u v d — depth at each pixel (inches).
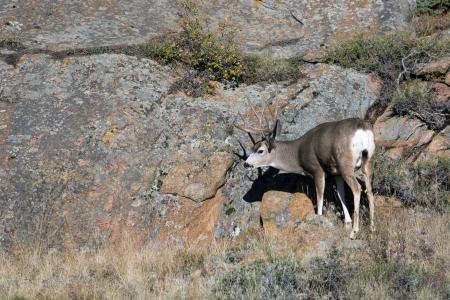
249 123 1659.7
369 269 1200.2
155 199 1526.8
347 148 1360.7
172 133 1630.2
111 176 1549.0
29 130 1636.3
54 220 1498.5
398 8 2160.4
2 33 2000.5
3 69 1811.0
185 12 2156.7
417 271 1171.3
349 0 2215.8
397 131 1720.0
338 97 1749.5
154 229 1501.0
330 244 1347.2
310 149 1433.3
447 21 2128.4
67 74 1775.3
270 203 1466.5
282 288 1147.3
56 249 1476.4
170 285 1244.5
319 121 1685.5
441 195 1491.1
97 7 2159.2
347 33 2091.5
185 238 1499.8
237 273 1224.8
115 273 1348.4
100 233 1489.9
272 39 2092.8
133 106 1679.4
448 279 1164.5
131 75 1771.7
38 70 1798.7
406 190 1510.8
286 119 1675.7
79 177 1545.3
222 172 1556.3
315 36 2101.4
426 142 1653.5
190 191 1528.1
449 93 1785.2
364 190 1536.7
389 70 1859.0
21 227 1491.1
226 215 1547.7
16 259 1443.2
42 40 1969.7
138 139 1615.4
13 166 1567.4
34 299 1216.2
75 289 1263.5
